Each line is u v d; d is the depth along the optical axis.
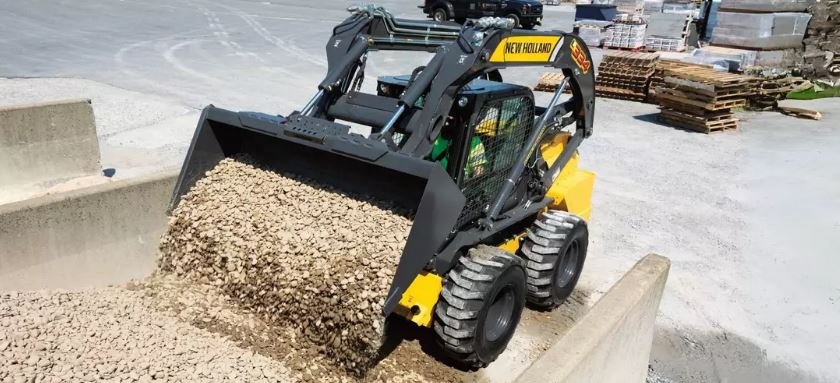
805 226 7.91
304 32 21.88
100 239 4.99
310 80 14.55
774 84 14.36
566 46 5.43
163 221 5.39
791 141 11.80
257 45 18.88
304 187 4.82
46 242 4.68
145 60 15.79
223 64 15.82
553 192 6.03
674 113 12.73
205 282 4.79
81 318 4.00
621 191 8.92
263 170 5.07
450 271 4.42
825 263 6.95
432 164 3.87
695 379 4.96
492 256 4.52
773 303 6.10
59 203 4.70
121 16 23.03
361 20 4.96
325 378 4.00
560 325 5.51
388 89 5.25
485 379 4.63
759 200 8.77
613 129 12.26
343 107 4.86
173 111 11.25
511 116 5.13
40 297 4.18
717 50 15.59
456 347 4.27
